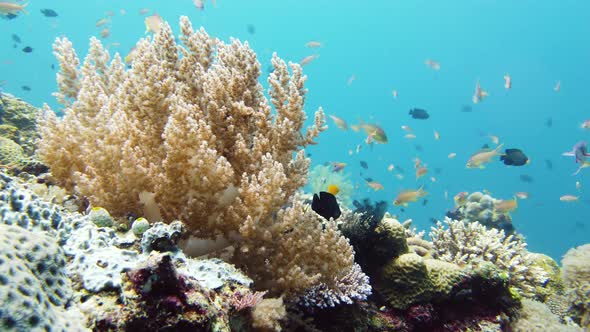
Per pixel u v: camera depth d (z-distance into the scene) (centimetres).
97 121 328
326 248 319
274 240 303
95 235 220
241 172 325
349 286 341
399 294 440
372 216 466
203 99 341
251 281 250
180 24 383
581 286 533
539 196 5650
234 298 219
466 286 440
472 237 592
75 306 158
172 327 156
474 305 447
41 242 159
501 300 448
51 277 153
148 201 298
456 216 1035
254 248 297
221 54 383
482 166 895
